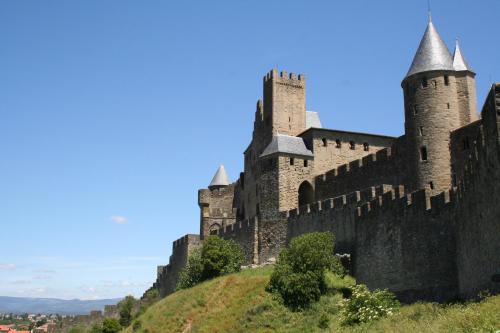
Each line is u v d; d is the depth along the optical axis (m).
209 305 61.50
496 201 31.81
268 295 55.81
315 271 54.06
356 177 72.44
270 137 90.81
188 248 91.81
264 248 77.62
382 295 45.22
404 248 48.75
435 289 44.62
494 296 31.53
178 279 90.94
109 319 93.06
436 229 45.38
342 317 44.72
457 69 63.50
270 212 78.38
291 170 79.69
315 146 82.06
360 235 55.59
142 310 94.44
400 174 65.44
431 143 59.78
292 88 93.25
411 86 62.12
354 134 84.38
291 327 49.91
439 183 58.72
